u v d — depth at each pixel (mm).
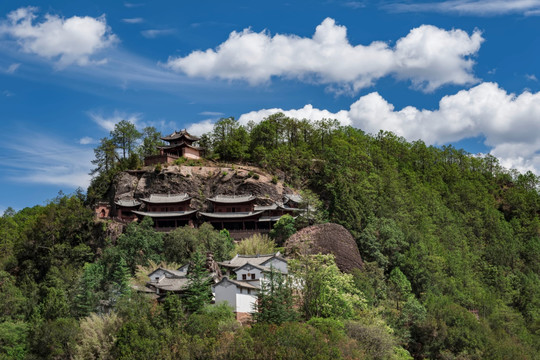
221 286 115750
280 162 196250
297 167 197250
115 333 99875
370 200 169125
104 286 122875
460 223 198875
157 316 100625
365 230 151875
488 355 120562
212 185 182250
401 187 194625
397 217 170625
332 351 93438
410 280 145875
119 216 175125
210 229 156000
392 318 123750
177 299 101875
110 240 155375
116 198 181250
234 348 92375
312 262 120562
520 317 149750
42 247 155375
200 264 113688
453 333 122625
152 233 150000
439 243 171000
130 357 92250
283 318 103438
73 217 161250
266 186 179875
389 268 149750
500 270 176625
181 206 173375
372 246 148000
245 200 170875
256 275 124938
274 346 92625
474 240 194125
